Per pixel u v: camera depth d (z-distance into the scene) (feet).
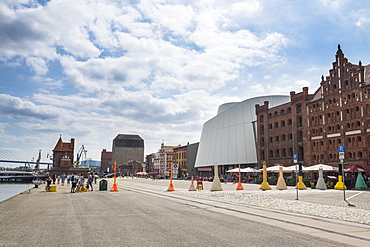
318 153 171.83
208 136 327.47
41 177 349.61
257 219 45.32
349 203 64.85
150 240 31.42
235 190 116.37
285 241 31.01
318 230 36.94
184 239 31.83
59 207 63.77
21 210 59.47
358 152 147.84
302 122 184.85
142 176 490.08
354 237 33.06
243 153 268.21
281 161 208.64
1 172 350.02
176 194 97.50
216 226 39.42
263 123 231.30
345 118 156.04
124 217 47.70
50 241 31.30
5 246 29.32
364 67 148.56
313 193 96.43
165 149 490.90
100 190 126.31
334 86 164.25
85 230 37.14
